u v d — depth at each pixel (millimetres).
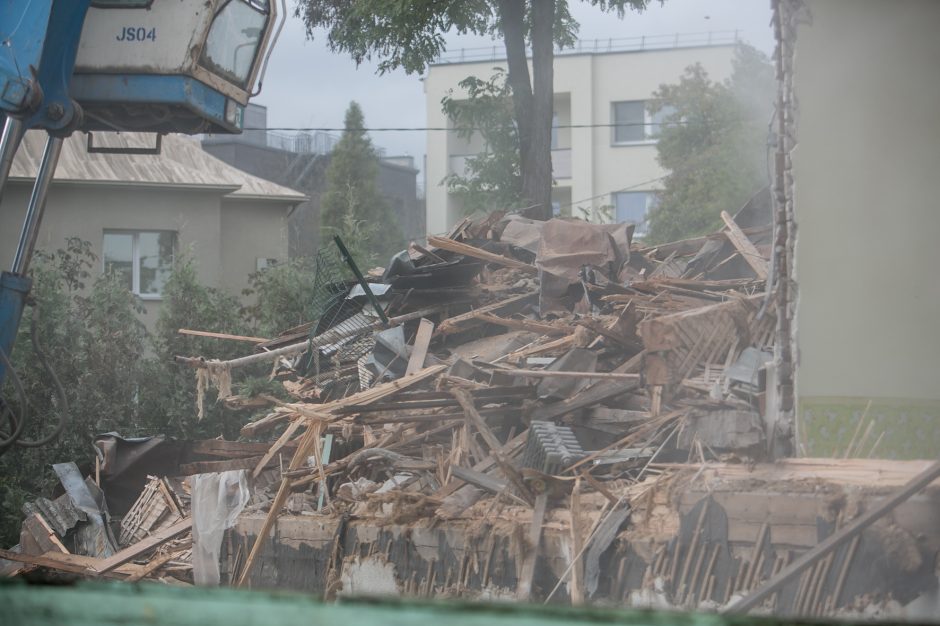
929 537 11086
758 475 12531
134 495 25953
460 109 46062
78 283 35469
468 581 14742
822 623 4746
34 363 31203
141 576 19750
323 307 25312
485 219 27719
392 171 101125
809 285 13414
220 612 4891
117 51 19484
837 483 11836
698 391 15969
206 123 20875
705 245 23188
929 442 13039
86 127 20734
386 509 16500
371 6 41938
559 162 84375
